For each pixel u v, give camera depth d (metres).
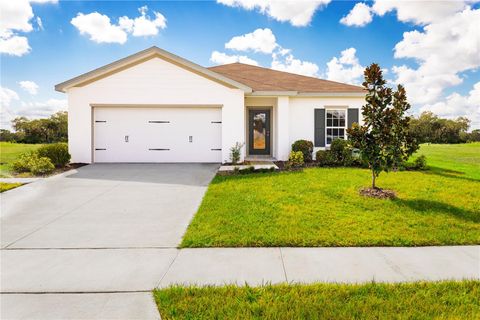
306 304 2.94
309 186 8.41
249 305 2.91
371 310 2.86
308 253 4.28
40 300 3.10
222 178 9.79
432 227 5.20
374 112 7.40
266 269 3.79
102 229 5.39
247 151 15.98
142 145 13.17
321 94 13.88
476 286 3.29
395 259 4.07
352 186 8.34
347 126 14.26
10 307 2.97
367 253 4.27
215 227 5.26
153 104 12.90
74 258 4.18
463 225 5.30
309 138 14.34
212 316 2.77
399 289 3.23
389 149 7.28
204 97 12.98
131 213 6.36
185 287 3.30
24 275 3.67
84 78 12.55
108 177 10.16
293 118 14.28
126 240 4.86
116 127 13.07
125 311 2.89
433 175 10.51
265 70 18.25
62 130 36.06
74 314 2.84
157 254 4.30
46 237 5.01
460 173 11.23
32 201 7.29
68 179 9.83
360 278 3.55
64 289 3.32
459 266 3.86
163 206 6.85
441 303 2.99
